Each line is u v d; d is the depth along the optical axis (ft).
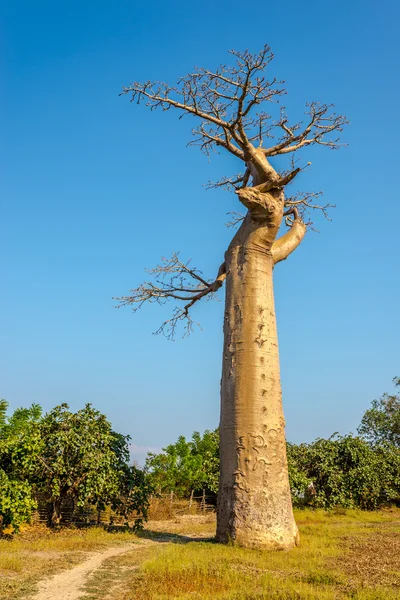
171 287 51.57
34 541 35.70
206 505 68.74
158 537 41.29
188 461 73.05
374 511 68.74
